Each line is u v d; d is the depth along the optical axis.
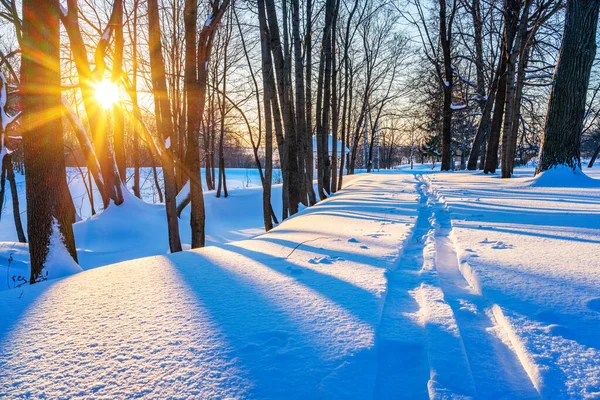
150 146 6.72
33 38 4.75
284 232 5.85
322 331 2.24
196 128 6.96
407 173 25.30
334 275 3.35
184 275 3.51
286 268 3.65
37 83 4.78
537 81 19.16
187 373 1.84
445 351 2.01
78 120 10.64
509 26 13.08
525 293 2.69
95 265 8.45
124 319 2.51
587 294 2.62
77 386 1.76
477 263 3.44
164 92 6.66
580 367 1.78
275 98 10.14
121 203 12.23
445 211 7.37
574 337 2.06
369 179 19.89
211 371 1.85
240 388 1.71
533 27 13.64
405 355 2.06
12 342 2.22
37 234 4.89
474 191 9.89
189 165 6.98
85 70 8.17
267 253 4.37
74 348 2.12
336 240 4.92
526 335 2.09
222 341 2.16
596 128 34.09
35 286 3.37
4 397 1.69
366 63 24.67
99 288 3.19
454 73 22.53
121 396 1.68
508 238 4.41
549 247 3.91
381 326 2.36
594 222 5.02
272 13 10.47
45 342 2.21
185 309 2.65
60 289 3.20
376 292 2.88
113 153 13.19
